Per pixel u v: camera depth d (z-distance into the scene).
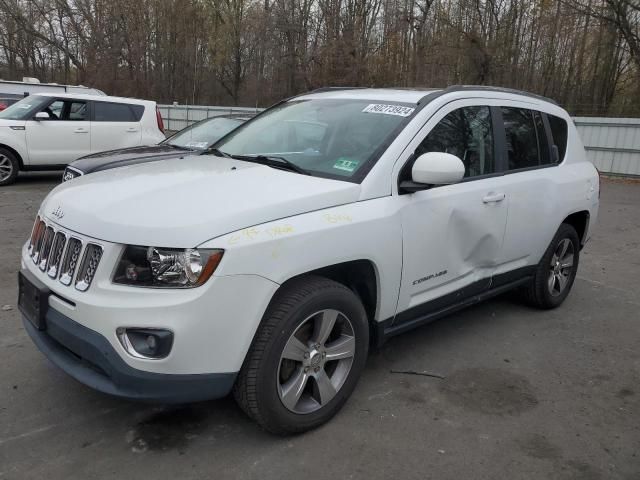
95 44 34.72
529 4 26.47
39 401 3.30
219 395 2.74
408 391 3.63
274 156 3.77
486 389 3.72
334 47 28.42
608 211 11.57
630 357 4.34
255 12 34.59
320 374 3.09
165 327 2.54
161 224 2.63
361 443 3.05
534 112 4.82
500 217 4.15
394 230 3.30
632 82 26.39
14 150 10.78
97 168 6.17
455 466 2.90
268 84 33.91
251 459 2.87
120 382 2.60
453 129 3.90
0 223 7.70
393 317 3.52
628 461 3.02
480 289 4.25
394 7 28.72
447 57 26.53
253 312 2.70
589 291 6.01
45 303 2.88
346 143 3.64
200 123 8.98
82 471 2.73
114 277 2.63
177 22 35.72
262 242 2.71
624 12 21.81
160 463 2.81
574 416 3.44
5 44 38.12
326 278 3.09
